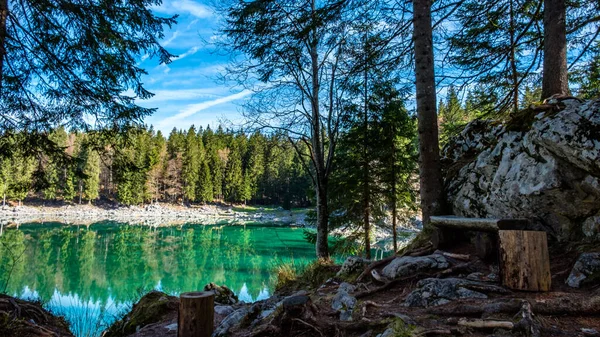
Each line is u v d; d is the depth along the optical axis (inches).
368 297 136.3
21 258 758.5
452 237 172.4
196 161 2368.4
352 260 189.0
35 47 220.1
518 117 173.2
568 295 97.7
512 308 93.0
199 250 943.0
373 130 397.4
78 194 2090.3
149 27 250.2
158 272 690.2
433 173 202.1
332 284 178.4
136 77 255.9
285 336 105.6
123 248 952.9
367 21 262.1
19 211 1868.8
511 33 259.0
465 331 87.4
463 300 109.3
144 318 204.1
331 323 104.7
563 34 191.2
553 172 139.6
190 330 120.5
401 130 401.7
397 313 103.8
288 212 2075.5
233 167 2383.1
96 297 509.0
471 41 263.6
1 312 144.6
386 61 256.1
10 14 204.4
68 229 1322.6
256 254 880.9
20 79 227.8
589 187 129.2
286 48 295.0
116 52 249.4
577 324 84.8
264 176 2322.8
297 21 250.4
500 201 162.7
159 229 1433.3
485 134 203.8
